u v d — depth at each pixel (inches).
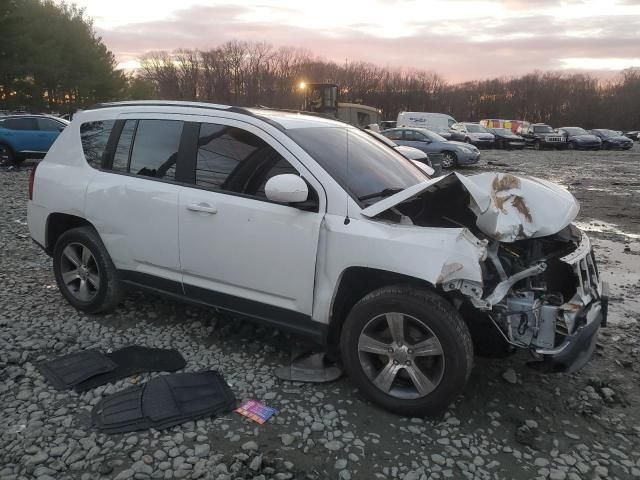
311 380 141.2
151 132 164.1
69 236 178.4
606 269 266.1
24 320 175.3
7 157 628.7
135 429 119.0
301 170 137.8
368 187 140.3
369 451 115.9
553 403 137.3
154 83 3462.1
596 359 162.7
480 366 153.6
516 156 1116.5
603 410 135.3
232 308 151.0
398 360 126.6
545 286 130.6
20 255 251.8
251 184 144.3
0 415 123.9
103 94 1925.4
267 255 139.3
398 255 121.3
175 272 158.2
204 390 134.2
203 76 3383.4
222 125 152.2
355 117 1268.5
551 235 139.0
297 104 3065.9
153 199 157.1
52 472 106.2
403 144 802.8
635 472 112.7
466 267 115.3
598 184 631.8
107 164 171.2
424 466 111.8
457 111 3690.9
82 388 134.9
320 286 134.2
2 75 1422.2
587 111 3334.2
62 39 1726.1
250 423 123.8
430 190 135.3
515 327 126.0
